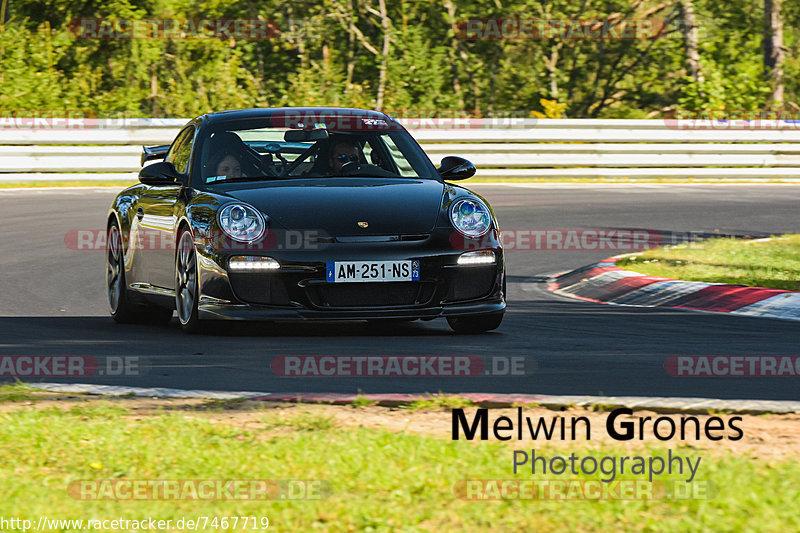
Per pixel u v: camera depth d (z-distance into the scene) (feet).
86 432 49.26
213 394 58.29
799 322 89.61
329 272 74.95
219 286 76.18
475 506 38.06
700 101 294.46
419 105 314.96
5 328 85.97
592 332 83.51
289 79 283.59
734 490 39.24
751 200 198.29
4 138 203.62
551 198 195.93
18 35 258.78
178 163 90.48
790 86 349.20
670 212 177.68
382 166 87.66
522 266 129.29
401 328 86.02
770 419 52.37
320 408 54.85
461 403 55.42
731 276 109.40
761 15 329.72
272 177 84.94
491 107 321.93
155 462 44.47
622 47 322.55
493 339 79.41
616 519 36.68
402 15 321.93
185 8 317.01
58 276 118.52
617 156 235.40
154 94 302.86
